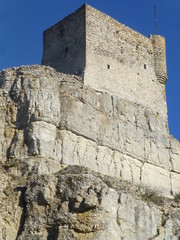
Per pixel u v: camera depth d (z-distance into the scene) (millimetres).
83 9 55156
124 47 57094
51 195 42281
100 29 55438
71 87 50406
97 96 52375
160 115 58125
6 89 49281
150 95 57875
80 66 53031
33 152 46094
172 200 50531
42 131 46875
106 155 50719
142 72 58031
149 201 47438
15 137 47125
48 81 49219
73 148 48281
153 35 61156
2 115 48250
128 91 55750
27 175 45156
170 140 57719
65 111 48938
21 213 42656
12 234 42000
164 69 60250
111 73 54688
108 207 42156
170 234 46500
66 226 40969
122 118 53625
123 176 51281
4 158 46656
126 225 43656
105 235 41094
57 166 46500
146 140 54969
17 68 50188
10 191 43750
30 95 48156
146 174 53438
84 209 41344
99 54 54375
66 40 55656
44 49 57438
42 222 41625
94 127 50688
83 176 42344
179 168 56969
